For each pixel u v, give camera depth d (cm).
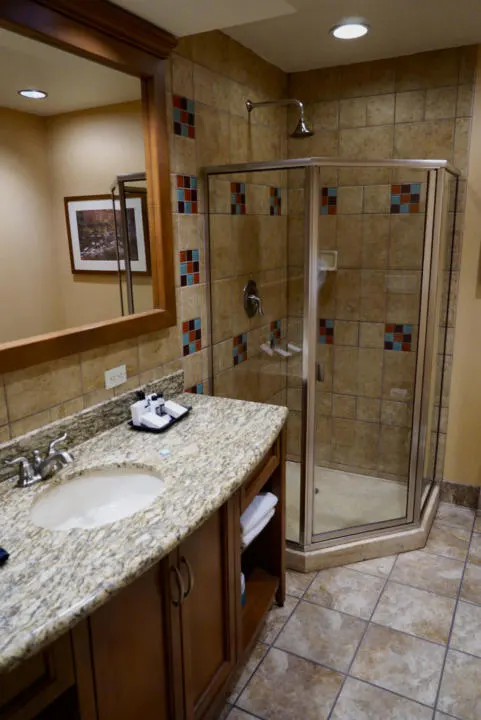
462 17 205
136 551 108
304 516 231
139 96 173
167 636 128
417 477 245
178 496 130
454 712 165
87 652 102
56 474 143
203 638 147
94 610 96
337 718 164
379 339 257
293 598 217
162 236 189
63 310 157
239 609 166
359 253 247
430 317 233
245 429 172
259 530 184
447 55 241
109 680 110
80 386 163
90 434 168
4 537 115
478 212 251
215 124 217
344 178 231
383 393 263
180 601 129
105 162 163
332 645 192
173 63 188
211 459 150
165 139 184
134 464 150
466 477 284
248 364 246
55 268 153
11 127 137
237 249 236
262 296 236
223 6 152
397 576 230
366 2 190
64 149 151
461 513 280
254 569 212
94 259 165
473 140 245
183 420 181
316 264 224
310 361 226
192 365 219
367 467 278
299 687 175
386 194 233
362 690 174
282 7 153
